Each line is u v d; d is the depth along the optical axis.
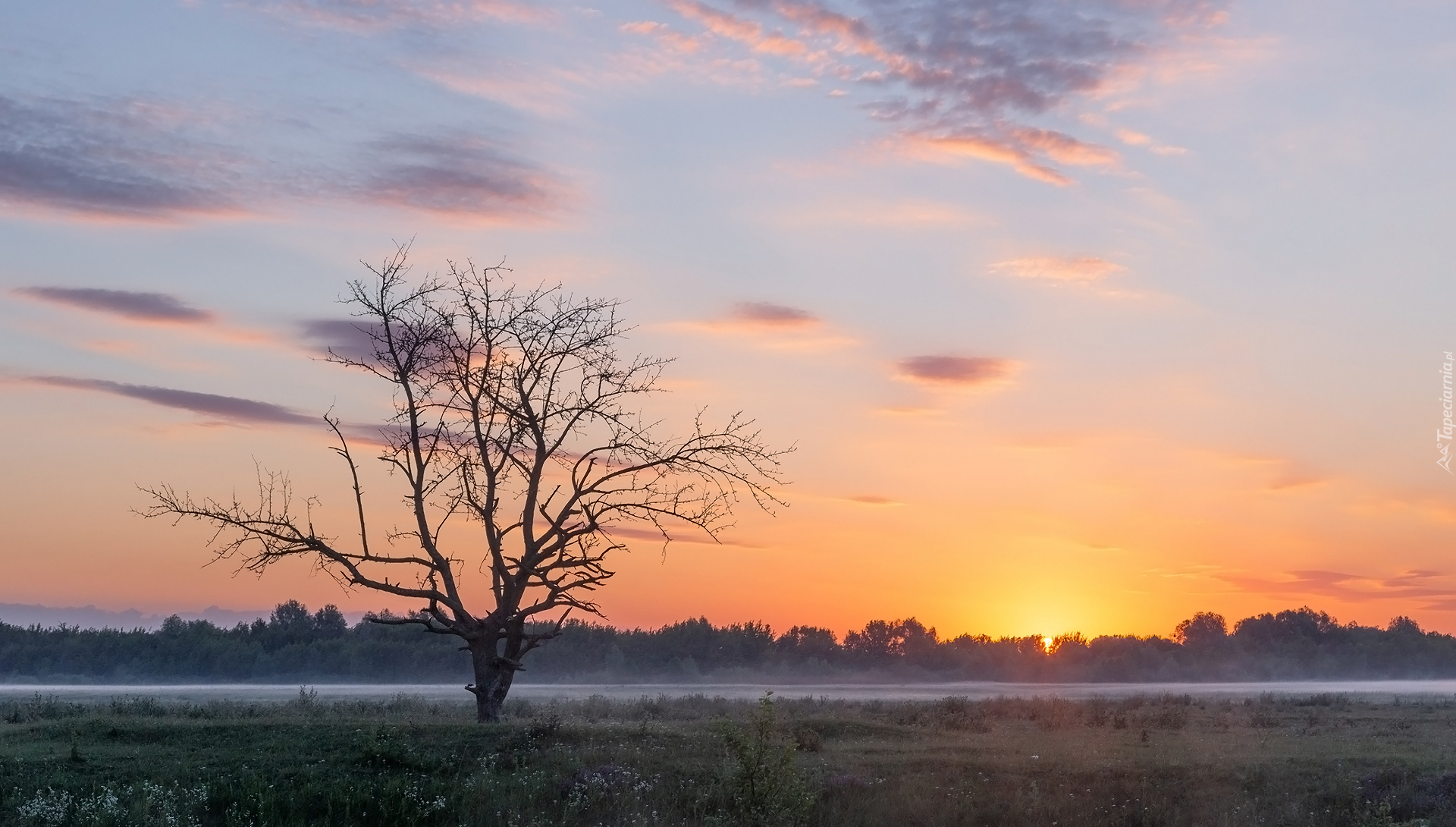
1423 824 18.62
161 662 152.88
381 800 18.28
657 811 18.50
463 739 22.00
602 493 30.19
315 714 29.34
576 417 30.42
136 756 20.25
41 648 154.75
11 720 27.88
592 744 22.03
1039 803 19.61
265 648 159.25
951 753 25.23
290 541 28.53
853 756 23.89
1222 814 19.50
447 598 28.42
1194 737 32.28
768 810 17.33
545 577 29.38
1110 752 26.30
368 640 158.88
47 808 17.06
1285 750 27.19
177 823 16.83
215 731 22.39
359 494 29.17
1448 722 40.25
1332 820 19.66
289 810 17.92
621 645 175.50
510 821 17.67
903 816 18.83
